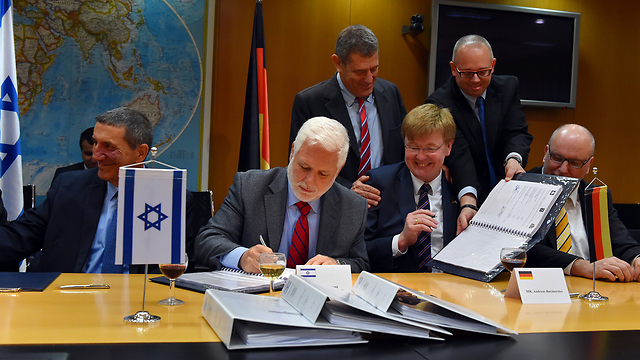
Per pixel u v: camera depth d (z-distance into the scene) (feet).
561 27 16.75
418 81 16.46
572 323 4.36
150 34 14.90
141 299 4.67
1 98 11.46
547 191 7.05
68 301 4.45
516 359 3.24
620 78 17.69
